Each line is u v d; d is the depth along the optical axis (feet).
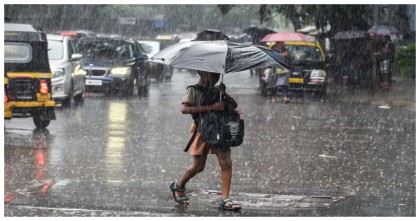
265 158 61.57
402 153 65.57
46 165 56.54
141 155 62.08
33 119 78.54
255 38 197.47
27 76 75.36
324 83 125.59
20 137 71.41
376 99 123.34
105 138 71.87
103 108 102.42
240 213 41.73
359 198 46.57
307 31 228.22
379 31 182.91
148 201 44.47
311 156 63.00
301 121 89.92
